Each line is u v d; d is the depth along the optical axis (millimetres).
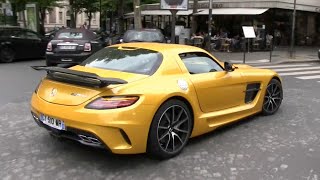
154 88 4895
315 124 7016
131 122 4574
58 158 5137
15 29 17781
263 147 5703
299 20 32781
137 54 5602
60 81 5004
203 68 5965
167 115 5051
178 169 4840
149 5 37219
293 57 22891
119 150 4602
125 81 4766
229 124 6809
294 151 5562
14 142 5773
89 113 4500
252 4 28531
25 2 30469
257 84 7094
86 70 5340
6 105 8281
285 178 4641
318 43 34688
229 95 6289
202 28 32750
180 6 18688
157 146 4910
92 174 4656
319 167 4992
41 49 18797
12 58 17547
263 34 27172
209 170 4832
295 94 10156
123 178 4559
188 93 5336
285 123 7023
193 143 5805
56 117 4734
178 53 5672
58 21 66062
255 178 4625
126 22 41438
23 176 4602
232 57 22484
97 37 15578
